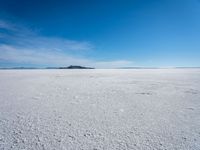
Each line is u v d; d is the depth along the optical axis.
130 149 2.27
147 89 7.86
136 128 3.05
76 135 2.73
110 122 3.38
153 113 4.02
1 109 4.34
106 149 2.27
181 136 2.70
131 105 4.84
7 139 2.56
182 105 4.82
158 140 2.55
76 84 10.02
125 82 10.96
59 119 3.56
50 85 9.55
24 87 8.66
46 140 2.54
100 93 6.85
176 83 10.20
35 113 4.00
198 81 11.35
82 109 4.39
